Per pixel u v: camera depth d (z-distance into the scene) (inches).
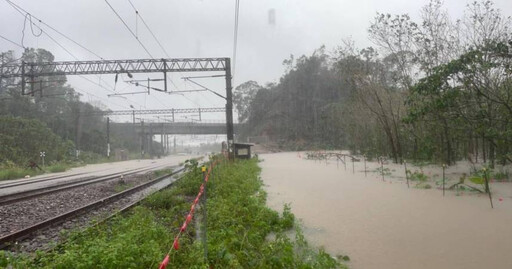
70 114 2605.8
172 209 459.8
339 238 317.7
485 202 437.4
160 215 451.2
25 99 2172.7
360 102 1342.3
